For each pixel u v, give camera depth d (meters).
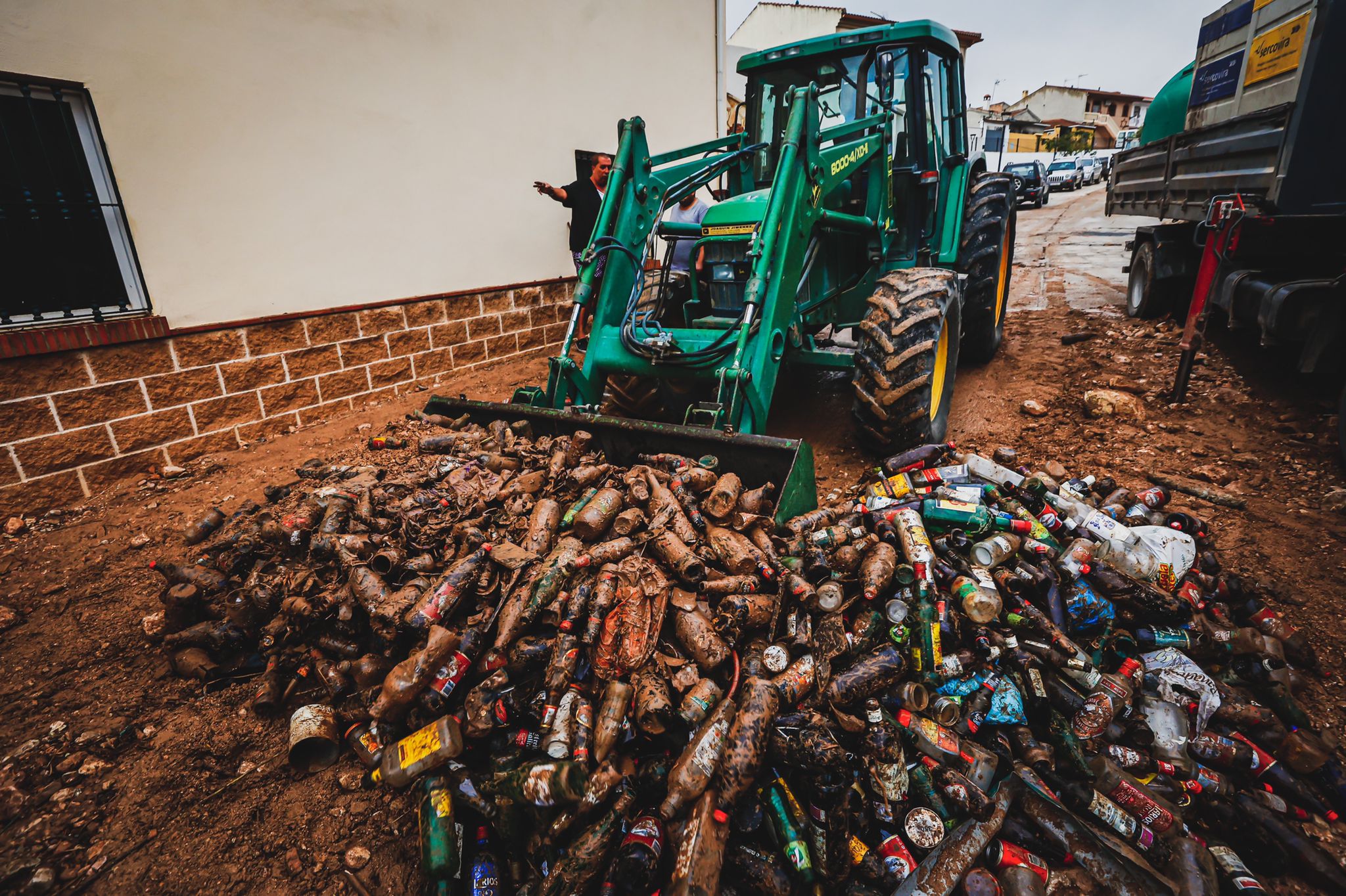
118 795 2.16
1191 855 1.93
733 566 2.50
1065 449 4.24
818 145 3.60
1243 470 3.83
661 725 2.06
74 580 3.24
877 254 4.52
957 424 4.75
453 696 2.25
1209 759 2.23
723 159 4.45
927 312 3.56
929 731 2.15
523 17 6.09
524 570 2.46
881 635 2.43
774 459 2.97
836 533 2.71
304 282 4.89
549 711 2.10
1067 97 52.53
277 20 4.47
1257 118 4.39
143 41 3.90
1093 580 2.70
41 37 3.53
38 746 2.30
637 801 1.99
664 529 2.64
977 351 5.65
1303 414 4.25
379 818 2.12
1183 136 5.61
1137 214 6.83
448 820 1.99
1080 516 3.11
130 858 1.98
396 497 3.09
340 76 4.88
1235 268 4.58
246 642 2.63
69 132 3.70
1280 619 2.72
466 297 6.04
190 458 4.43
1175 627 2.59
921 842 1.91
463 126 5.76
